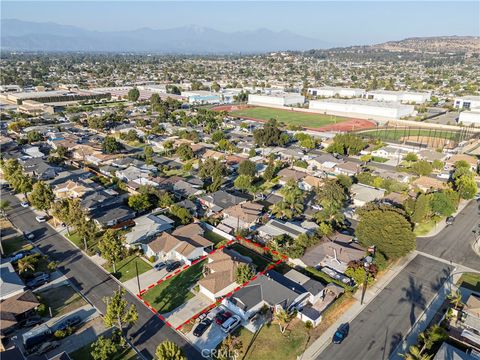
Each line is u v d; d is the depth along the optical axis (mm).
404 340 51094
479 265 69688
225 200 92750
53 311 56156
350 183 98875
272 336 51438
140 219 84312
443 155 131625
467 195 97125
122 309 50469
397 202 89375
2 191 102562
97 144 148875
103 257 65438
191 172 118812
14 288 59125
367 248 71375
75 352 48438
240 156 138375
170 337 51312
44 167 113000
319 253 69625
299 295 57094
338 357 48062
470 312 53906
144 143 155750
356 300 59312
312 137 159125
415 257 72000
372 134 173625
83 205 87438
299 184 105188
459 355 45000
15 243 75438
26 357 47438
